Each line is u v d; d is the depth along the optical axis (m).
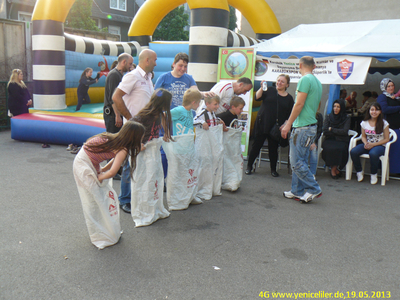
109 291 2.54
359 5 9.85
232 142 4.88
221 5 6.96
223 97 4.85
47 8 8.20
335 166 5.85
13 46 10.08
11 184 4.83
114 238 3.25
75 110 8.40
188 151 4.12
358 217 4.13
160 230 3.61
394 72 9.42
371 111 5.48
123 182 4.03
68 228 3.56
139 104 4.13
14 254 3.01
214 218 3.97
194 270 2.87
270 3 10.99
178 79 4.75
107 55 10.19
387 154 5.47
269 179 5.68
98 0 24.97
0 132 8.91
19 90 7.90
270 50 6.64
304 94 4.19
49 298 2.44
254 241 3.43
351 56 5.86
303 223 3.90
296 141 4.41
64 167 5.81
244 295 2.55
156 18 10.91
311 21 10.56
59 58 8.48
